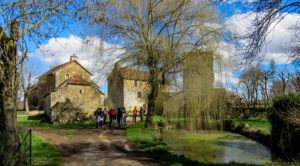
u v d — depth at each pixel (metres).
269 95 58.16
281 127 18.94
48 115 41.28
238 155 19.92
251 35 11.07
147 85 29.67
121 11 27.16
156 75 27.52
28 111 60.16
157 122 33.41
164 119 32.56
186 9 26.88
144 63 27.50
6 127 9.10
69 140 21.16
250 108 48.19
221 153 20.69
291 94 18.47
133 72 29.20
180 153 19.27
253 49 11.16
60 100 47.56
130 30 27.27
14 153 9.20
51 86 60.88
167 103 30.45
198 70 27.42
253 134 28.91
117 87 30.61
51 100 46.97
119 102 58.94
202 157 18.73
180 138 27.44
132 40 27.52
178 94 29.19
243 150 21.94
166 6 26.92
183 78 28.30
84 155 15.73
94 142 20.52
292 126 17.06
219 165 15.03
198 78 27.88
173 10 26.64
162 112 33.81
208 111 29.70
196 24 27.02
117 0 26.53
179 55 27.23
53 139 21.23
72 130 28.28
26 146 11.09
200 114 29.97
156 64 27.39
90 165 13.39
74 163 13.67
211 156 19.36
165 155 16.33
